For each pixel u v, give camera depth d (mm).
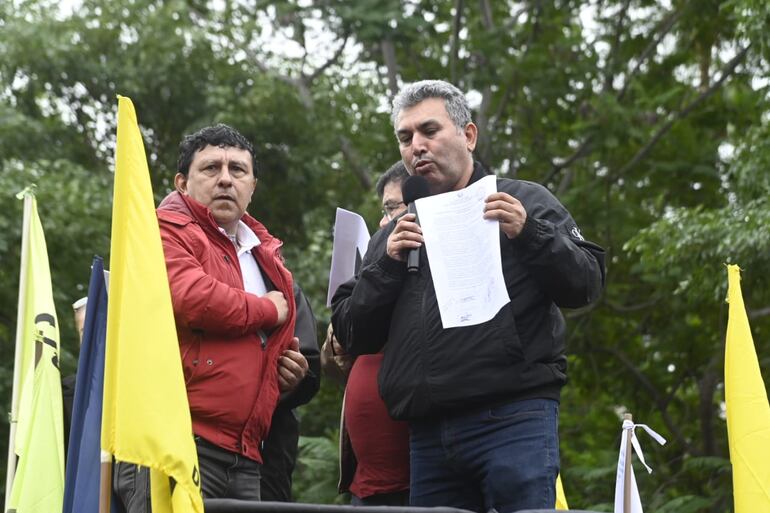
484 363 7105
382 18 21406
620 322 22844
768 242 15156
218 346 7395
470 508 7359
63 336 18969
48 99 22000
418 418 7277
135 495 7199
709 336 21875
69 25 21562
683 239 16047
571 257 7051
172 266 7352
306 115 21891
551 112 22375
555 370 7223
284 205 22422
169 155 22172
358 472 8766
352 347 7660
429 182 7535
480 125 22312
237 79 21938
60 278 19172
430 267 7094
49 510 7488
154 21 21625
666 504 18250
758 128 16547
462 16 22875
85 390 7336
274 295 7750
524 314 7180
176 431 6453
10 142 20859
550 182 23156
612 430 23297
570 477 19625
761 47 15602
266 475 8578
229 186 7824
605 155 21453
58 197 19141
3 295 19484
